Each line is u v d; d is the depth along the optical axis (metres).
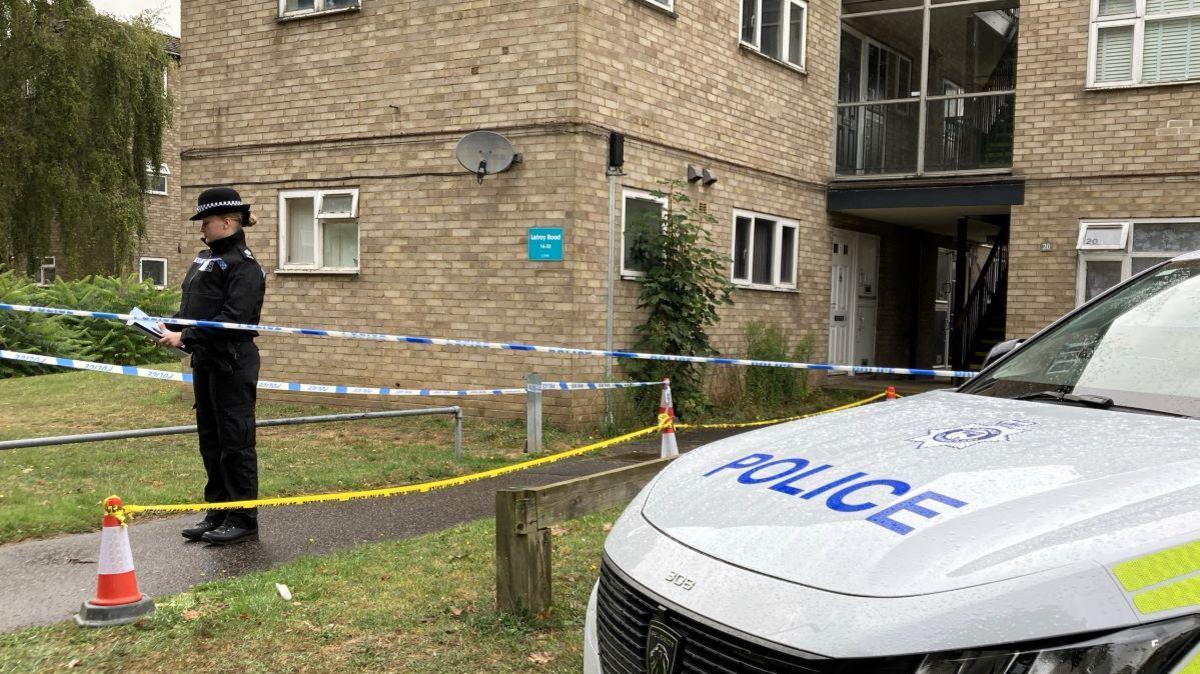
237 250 5.54
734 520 2.30
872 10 14.63
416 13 10.76
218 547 5.55
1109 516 1.96
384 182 11.07
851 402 13.21
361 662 3.81
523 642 3.98
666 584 2.23
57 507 6.27
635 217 10.92
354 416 6.73
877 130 15.57
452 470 7.92
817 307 14.43
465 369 10.62
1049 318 12.80
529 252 10.13
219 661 3.82
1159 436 2.35
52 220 24.81
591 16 9.98
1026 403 2.87
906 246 17.30
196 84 12.31
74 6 24.44
